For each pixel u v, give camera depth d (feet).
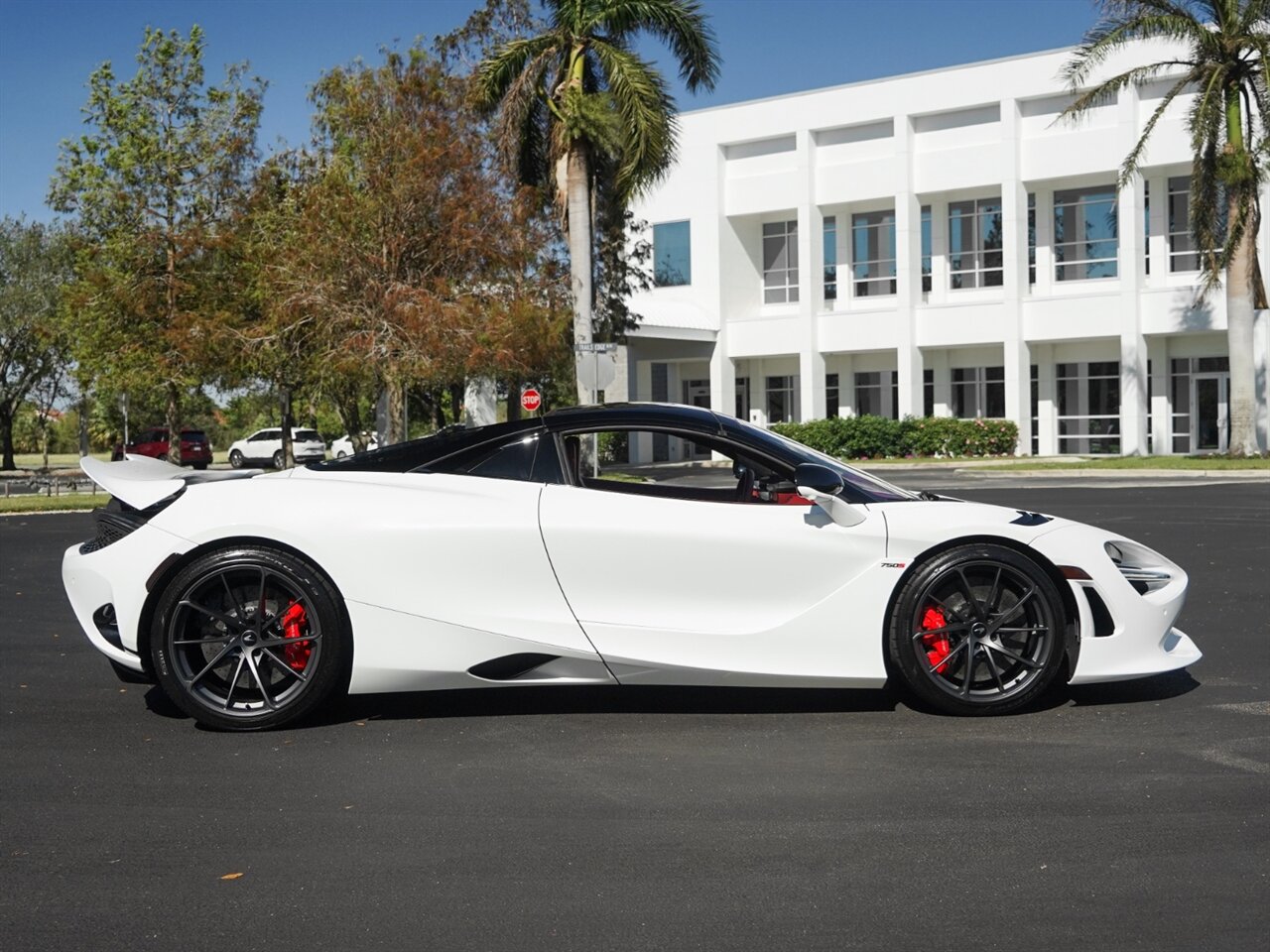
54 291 149.38
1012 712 17.46
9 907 10.93
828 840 12.42
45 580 36.86
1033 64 115.96
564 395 120.06
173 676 16.96
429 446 18.16
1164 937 9.93
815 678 17.21
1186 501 61.98
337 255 75.72
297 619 17.34
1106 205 119.14
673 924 10.37
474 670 17.31
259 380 97.19
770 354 131.75
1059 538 17.34
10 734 17.21
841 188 127.95
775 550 17.15
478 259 77.66
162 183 91.40
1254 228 90.99
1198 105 88.28
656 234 138.21
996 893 10.93
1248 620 25.57
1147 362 117.19
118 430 238.68
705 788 14.25
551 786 14.43
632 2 82.38
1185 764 14.93
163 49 90.99
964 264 126.82
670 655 17.11
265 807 13.75
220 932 10.35
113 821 13.30
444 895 11.09
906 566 17.15
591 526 17.20
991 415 126.00
